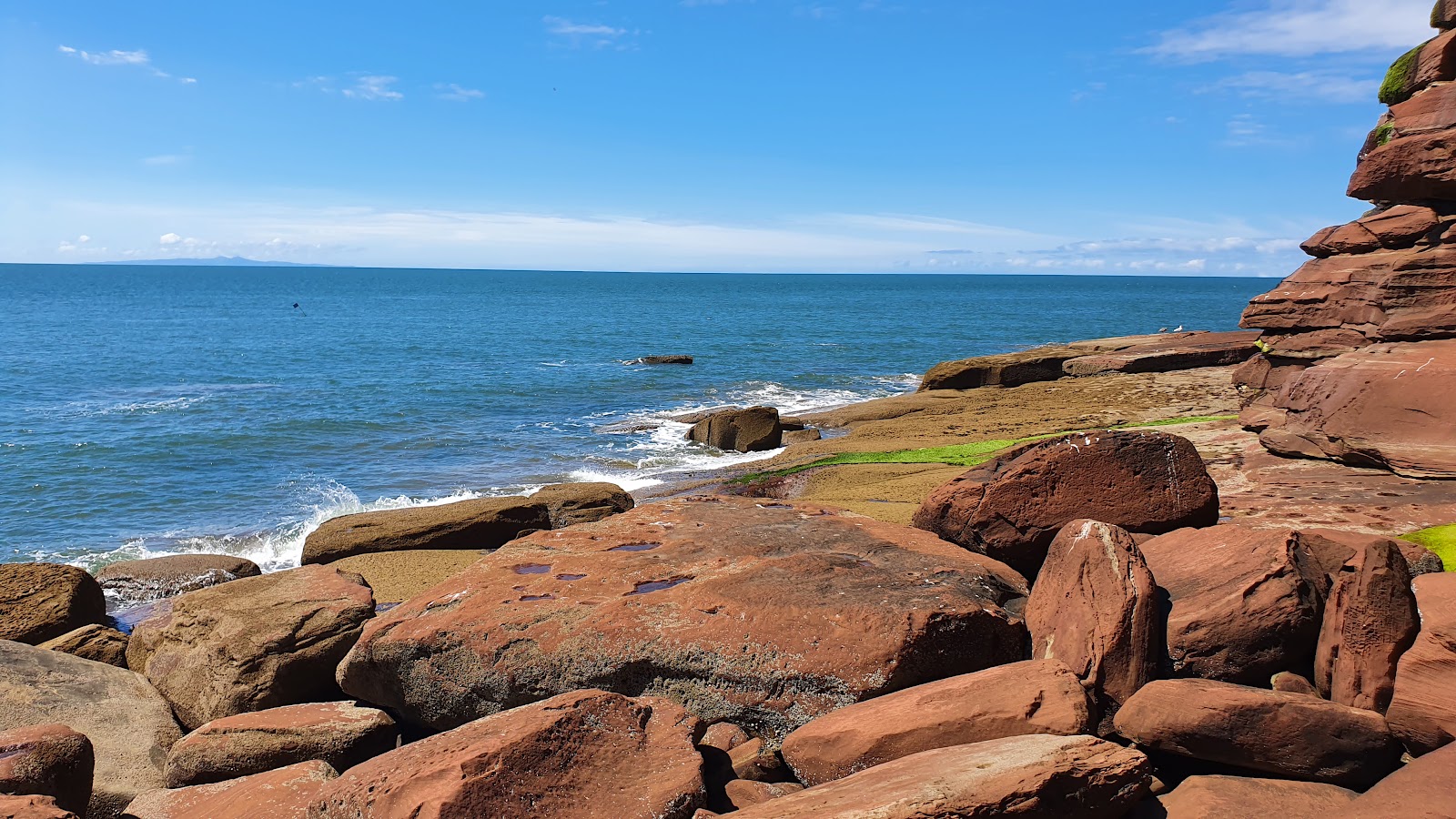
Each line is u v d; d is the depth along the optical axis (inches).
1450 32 522.6
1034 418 1125.1
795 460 1010.7
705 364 2171.5
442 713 339.3
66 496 954.7
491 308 4874.5
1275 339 631.2
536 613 340.2
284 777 316.5
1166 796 255.1
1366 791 240.7
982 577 358.0
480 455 1151.0
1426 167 520.1
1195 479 386.3
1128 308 4813.0
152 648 470.0
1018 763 232.8
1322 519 452.1
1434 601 275.1
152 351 2369.6
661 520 442.0
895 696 291.6
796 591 335.9
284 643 401.7
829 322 3688.5
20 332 2849.4
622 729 277.6
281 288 7559.1
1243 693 262.7
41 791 289.4
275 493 965.8
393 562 680.4
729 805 272.2
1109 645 293.0
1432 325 518.3
